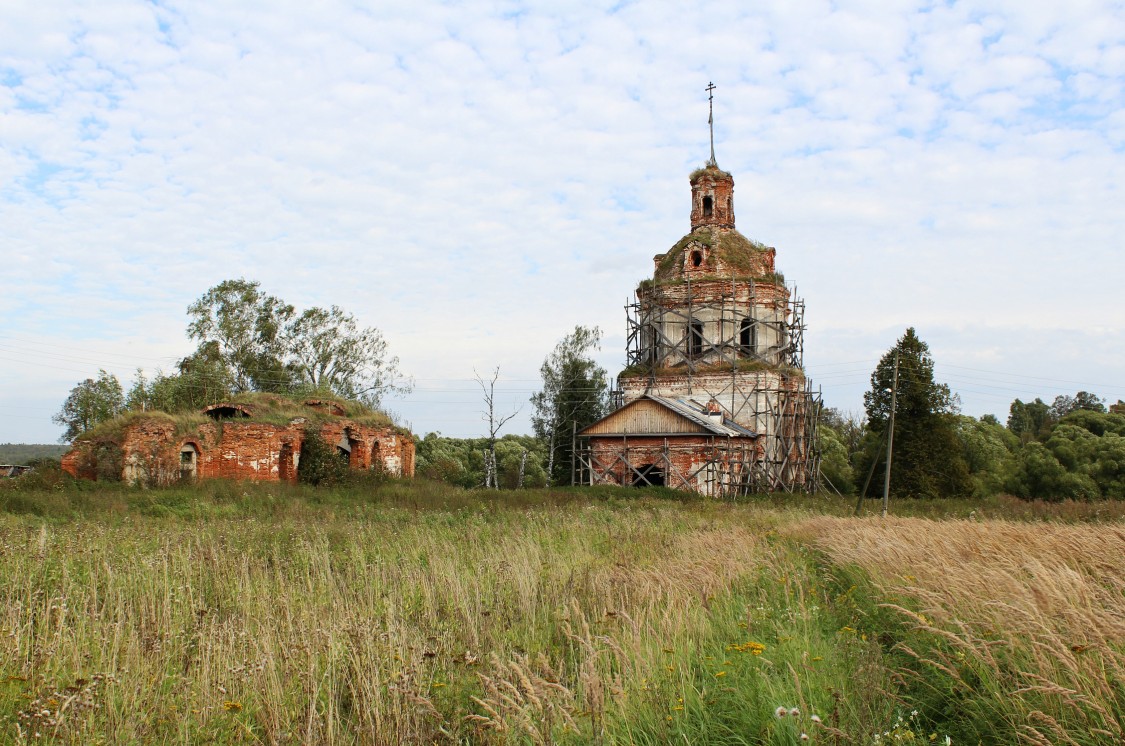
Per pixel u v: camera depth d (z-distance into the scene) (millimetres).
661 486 39188
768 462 44625
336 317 64125
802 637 8961
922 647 8328
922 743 6145
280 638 8672
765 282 47969
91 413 61719
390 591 11141
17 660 7961
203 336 59719
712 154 51906
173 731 6707
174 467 32656
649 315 48688
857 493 51719
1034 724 6273
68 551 13281
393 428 42750
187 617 9938
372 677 7438
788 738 6281
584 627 8984
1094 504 35719
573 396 61219
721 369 46062
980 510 31781
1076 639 6930
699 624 9461
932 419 49688
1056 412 100812
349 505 27812
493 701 6855
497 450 81500
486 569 13023
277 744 6266
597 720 6613
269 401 38125
